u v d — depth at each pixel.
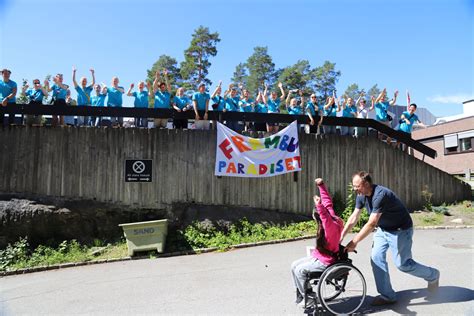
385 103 14.09
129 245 9.84
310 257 5.48
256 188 12.03
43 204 10.77
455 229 11.36
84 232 10.84
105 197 11.20
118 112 11.34
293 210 12.27
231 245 10.44
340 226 5.33
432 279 5.66
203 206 11.59
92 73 12.20
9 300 6.82
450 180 14.18
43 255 10.06
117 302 6.32
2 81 11.07
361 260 8.12
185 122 12.05
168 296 6.46
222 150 11.74
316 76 46.66
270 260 8.73
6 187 10.86
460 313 5.09
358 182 5.40
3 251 9.88
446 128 25.52
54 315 5.89
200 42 38.03
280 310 5.52
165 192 11.47
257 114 12.18
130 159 11.41
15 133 11.08
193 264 8.83
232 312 5.53
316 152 12.70
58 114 11.13
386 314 5.14
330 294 5.54
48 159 11.12
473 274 6.76
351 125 12.97
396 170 13.47
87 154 11.27
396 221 5.43
